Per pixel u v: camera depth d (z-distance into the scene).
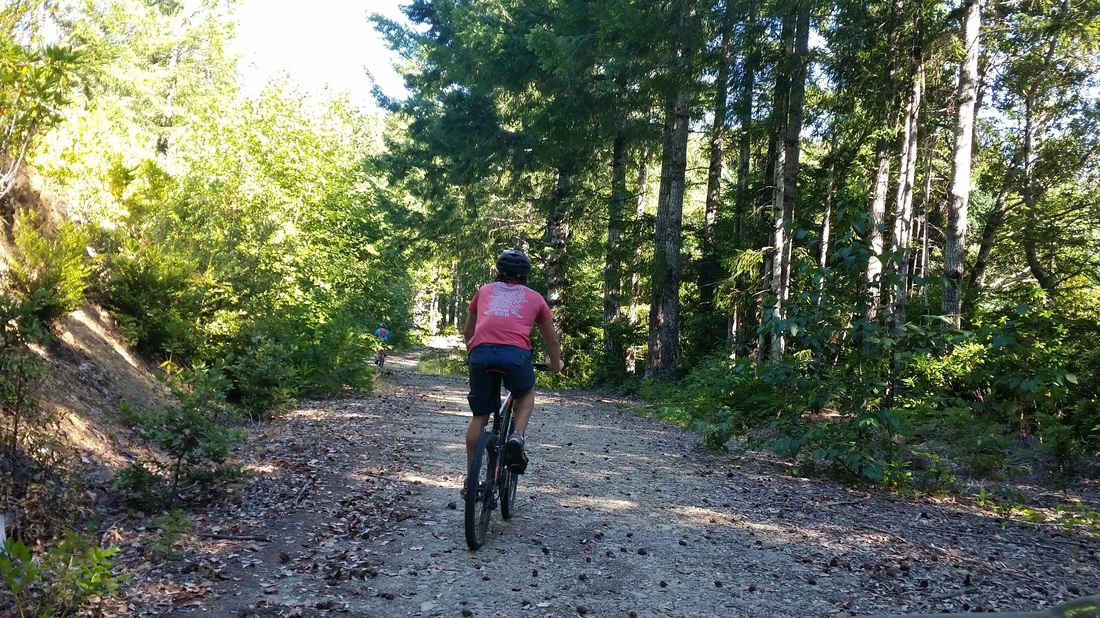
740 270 17.14
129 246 9.69
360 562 4.64
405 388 16.84
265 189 15.64
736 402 11.15
